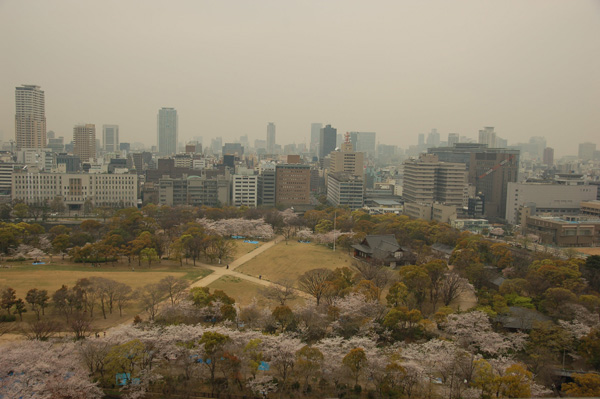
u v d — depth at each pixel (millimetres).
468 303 156000
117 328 116562
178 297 144500
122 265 199625
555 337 117312
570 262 185500
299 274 191250
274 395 97000
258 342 104938
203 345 103125
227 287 170625
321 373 101688
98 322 132875
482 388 94375
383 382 97812
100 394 92188
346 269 168625
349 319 128375
